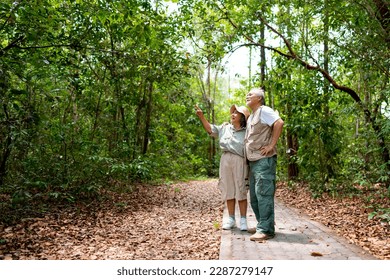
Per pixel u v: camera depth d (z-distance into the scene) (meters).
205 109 23.58
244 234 5.04
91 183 7.72
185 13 10.71
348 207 7.38
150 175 11.71
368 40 8.09
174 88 14.71
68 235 4.96
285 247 4.29
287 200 9.09
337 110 10.54
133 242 4.73
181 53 9.73
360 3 8.12
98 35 7.95
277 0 10.09
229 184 5.38
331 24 8.88
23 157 7.42
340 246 4.33
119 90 10.75
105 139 10.36
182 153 20.02
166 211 7.34
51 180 7.34
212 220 6.34
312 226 5.62
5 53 5.84
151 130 13.99
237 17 11.12
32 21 5.89
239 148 5.26
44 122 7.11
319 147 9.86
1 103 5.16
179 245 4.59
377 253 4.15
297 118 10.13
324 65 10.36
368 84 9.79
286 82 10.60
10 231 4.95
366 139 9.07
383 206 7.09
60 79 7.25
